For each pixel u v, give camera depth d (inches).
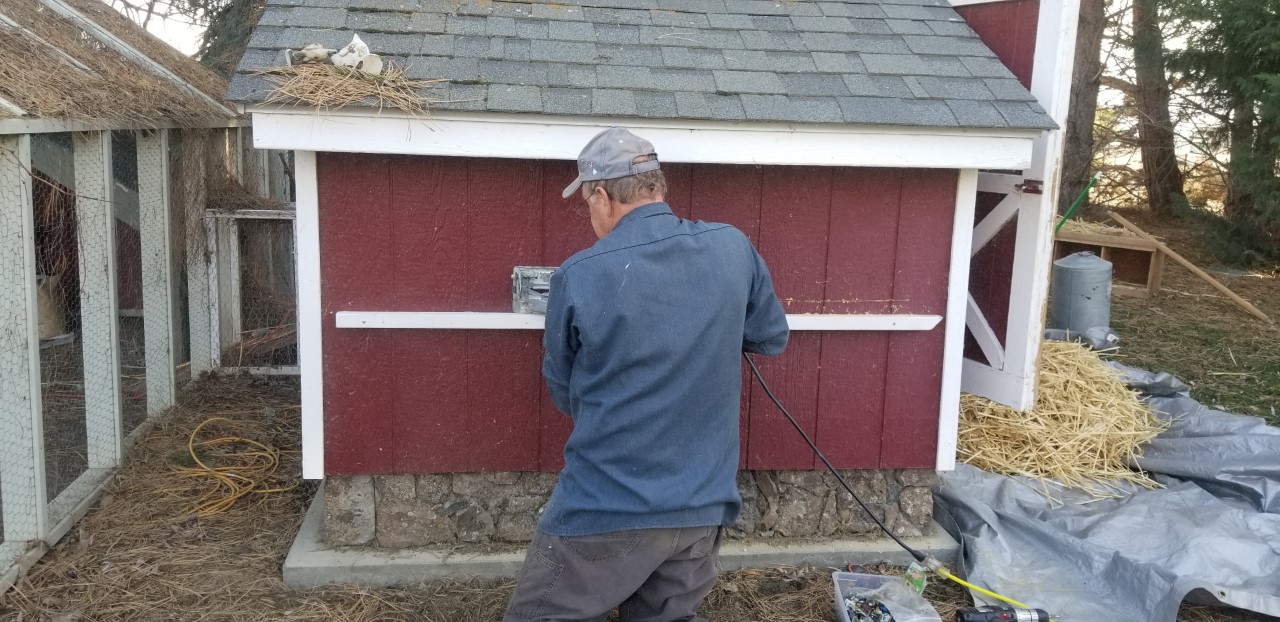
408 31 130.7
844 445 145.5
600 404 93.4
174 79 220.7
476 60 126.6
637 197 97.1
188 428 198.8
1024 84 148.5
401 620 128.1
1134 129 541.3
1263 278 405.1
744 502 147.8
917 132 127.4
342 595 133.4
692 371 93.3
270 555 145.1
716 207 135.5
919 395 145.6
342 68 118.9
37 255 171.6
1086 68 422.3
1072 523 149.9
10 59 158.9
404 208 130.1
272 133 118.1
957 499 155.6
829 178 136.6
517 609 100.0
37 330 140.7
